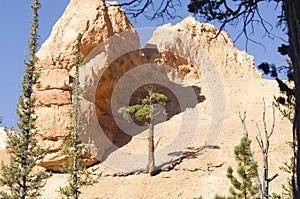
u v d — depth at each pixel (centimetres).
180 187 2234
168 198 2150
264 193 1008
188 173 2344
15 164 1734
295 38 291
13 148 1730
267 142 1038
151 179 2327
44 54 2784
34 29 1844
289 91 541
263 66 562
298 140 287
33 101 1803
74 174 1772
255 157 2342
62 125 2581
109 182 2336
